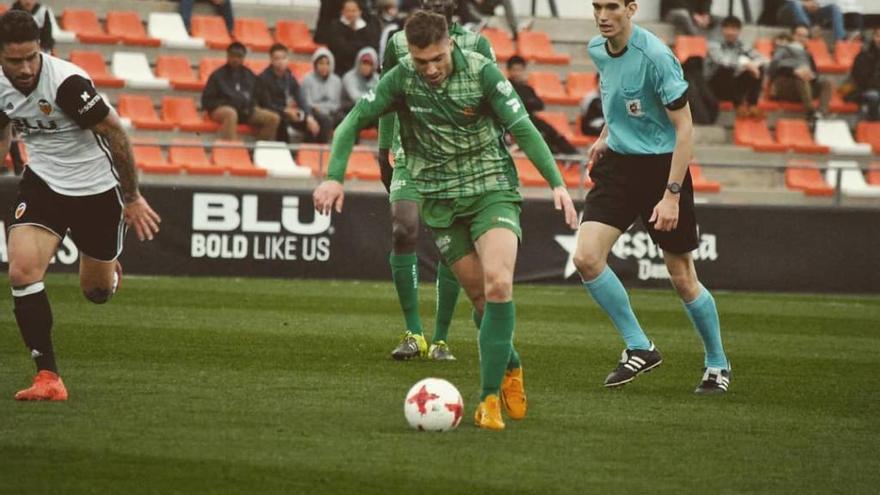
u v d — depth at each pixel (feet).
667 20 250.57
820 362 103.86
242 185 183.73
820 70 252.42
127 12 226.58
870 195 209.87
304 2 245.86
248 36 231.09
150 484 54.08
